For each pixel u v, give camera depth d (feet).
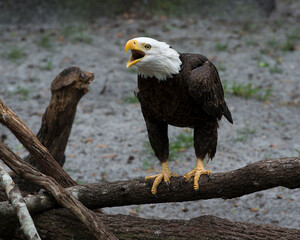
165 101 21.57
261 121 43.93
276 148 38.55
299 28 73.87
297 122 43.83
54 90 26.17
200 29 71.51
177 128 42.86
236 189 19.44
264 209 30.96
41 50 60.95
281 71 56.80
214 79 22.93
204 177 20.49
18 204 19.30
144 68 20.48
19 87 49.16
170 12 75.92
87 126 42.52
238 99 48.85
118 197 21.39
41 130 27.43
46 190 21.06
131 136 41.01
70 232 21.31
